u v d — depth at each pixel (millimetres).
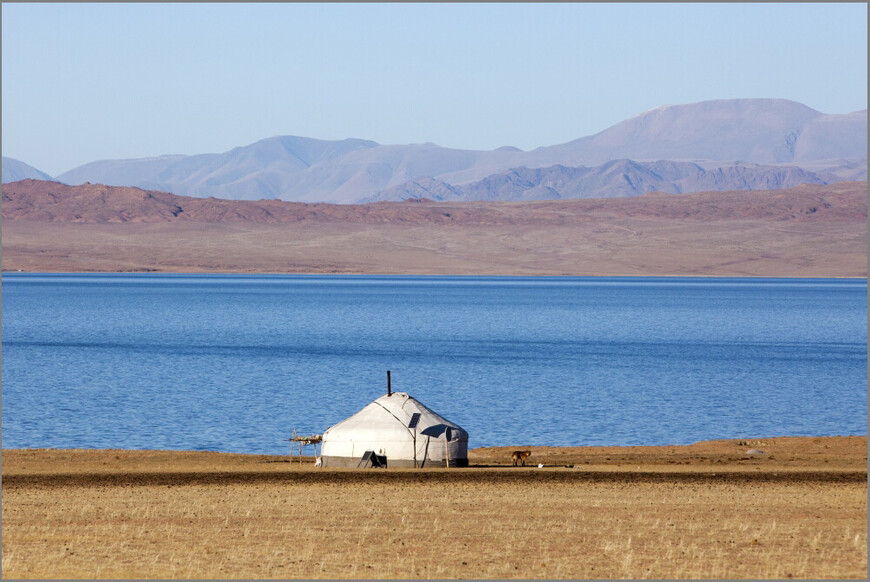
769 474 82625
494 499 69812
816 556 52625
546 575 48375
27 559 50594
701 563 50938
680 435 124188
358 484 77312
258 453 108188
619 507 66625
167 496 70875
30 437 117938
